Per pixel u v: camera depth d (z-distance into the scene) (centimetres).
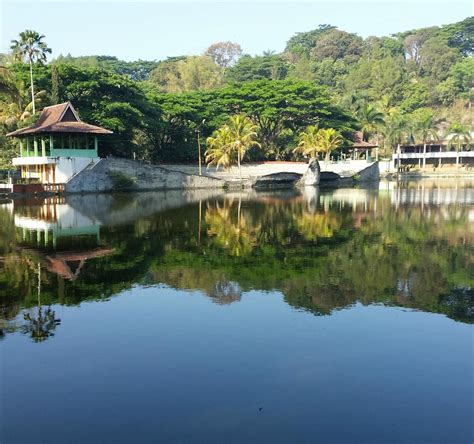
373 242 2339
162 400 838
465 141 10844
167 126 7612
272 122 9162
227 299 1406
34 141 5928
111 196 5525
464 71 14862
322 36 19575
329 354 1020
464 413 796
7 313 1294
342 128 8750
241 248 2198
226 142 7394
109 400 841
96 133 5831
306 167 8088
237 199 5100
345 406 817
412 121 10644
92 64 12562
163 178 6738
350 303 1368
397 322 1209
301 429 751
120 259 1955
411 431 746
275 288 1518
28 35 7019
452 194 5528
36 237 2505
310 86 8688
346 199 4938
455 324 1196
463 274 1691
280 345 1065
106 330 1166
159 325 1195
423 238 2455
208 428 755
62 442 725
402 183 8125
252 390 870
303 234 2608
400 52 17812
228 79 14112
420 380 905
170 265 1842
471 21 16862
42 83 6569
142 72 15462
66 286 1553
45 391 875
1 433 748
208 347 1060
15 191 5262
